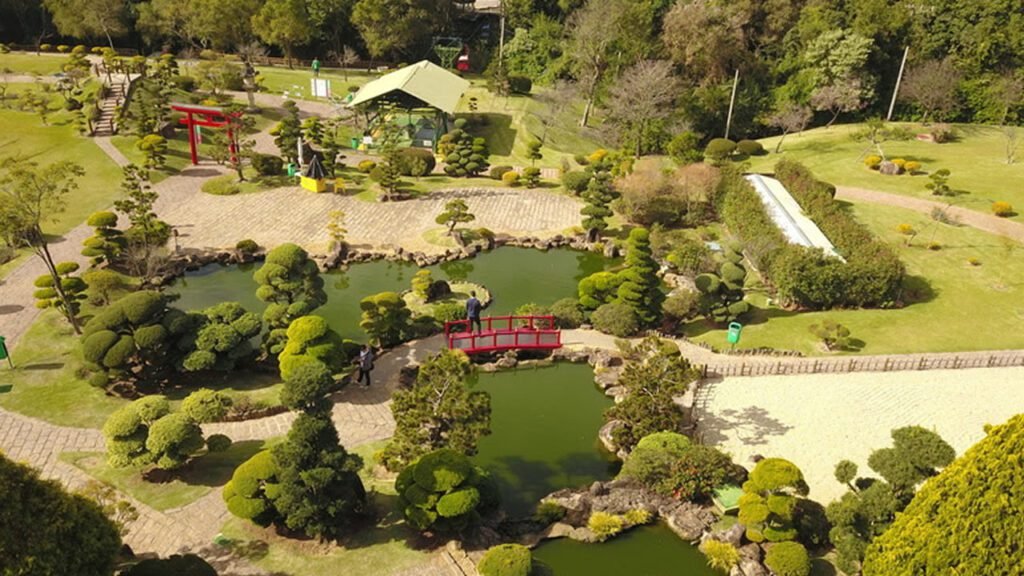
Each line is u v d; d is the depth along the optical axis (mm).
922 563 15773
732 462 24125
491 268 41625
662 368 25859
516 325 34344
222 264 39250
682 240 43094
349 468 19531
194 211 44938
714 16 71312
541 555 21000
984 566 14859
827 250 38906
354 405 26906
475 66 88750
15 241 30047
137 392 26859
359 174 53125
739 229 44500
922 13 70562
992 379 31047
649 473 22922
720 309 34875
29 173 27906
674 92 69500
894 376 30984
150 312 26656
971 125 68750
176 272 37594
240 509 19188
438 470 19609
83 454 23188
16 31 80125
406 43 81875
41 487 14062
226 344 26984
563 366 31797
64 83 58562
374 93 57875
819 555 20703
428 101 56625
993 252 42438
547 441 26750
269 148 57469
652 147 65438
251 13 77438
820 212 43188
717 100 71312
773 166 58125
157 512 20781
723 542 20969
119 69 61781
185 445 21750
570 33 78938
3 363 28031
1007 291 38750
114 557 15133
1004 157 58344
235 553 19391
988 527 14836
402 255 41312
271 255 30000
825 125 73812
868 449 26031
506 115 69438
